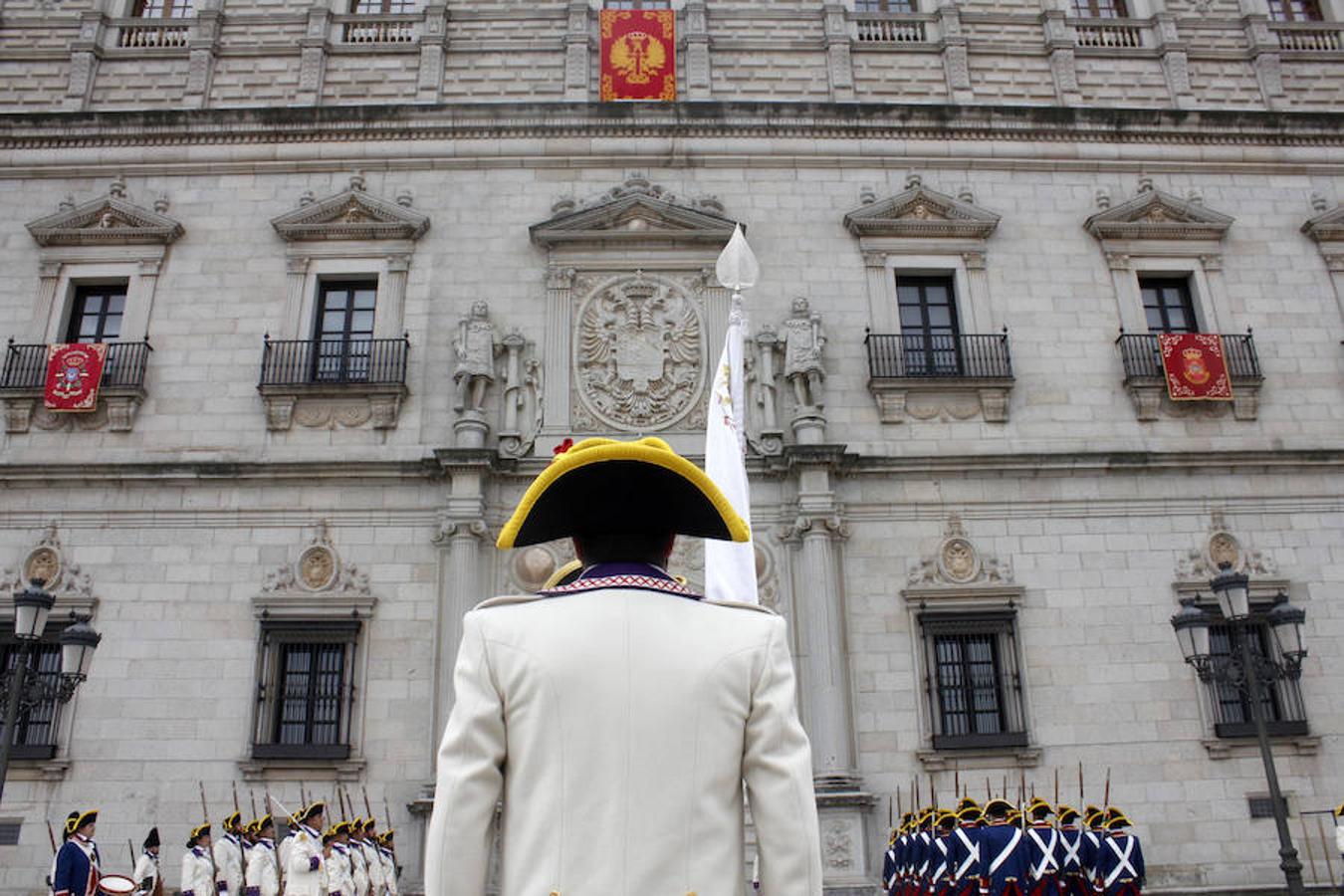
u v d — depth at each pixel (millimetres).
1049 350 21547
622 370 20750
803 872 2734
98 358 20375
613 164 22547
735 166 22594
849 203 22453
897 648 19250
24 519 19625
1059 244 22453
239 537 19609
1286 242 22844
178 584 19312
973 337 21422
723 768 2832
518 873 2709
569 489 3221
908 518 20094
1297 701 19172
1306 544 20375
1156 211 22703
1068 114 23047
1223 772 18719
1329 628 19812
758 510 19984
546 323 21109
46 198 22141
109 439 20266
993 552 20000
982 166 22953
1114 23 24750
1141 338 21609
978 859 11375
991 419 20859
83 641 14852
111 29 23984
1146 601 19797
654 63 23516
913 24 24656
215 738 18359
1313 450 20750
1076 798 18438
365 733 18422
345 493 19859
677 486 3223
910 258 22109
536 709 2824
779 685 2975
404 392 20375
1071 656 19391
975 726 19078
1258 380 21297
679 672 2873
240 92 23297
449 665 18406
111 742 18312
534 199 22219
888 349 21141
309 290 21422
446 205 22125
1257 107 24266
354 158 22391
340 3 24453
